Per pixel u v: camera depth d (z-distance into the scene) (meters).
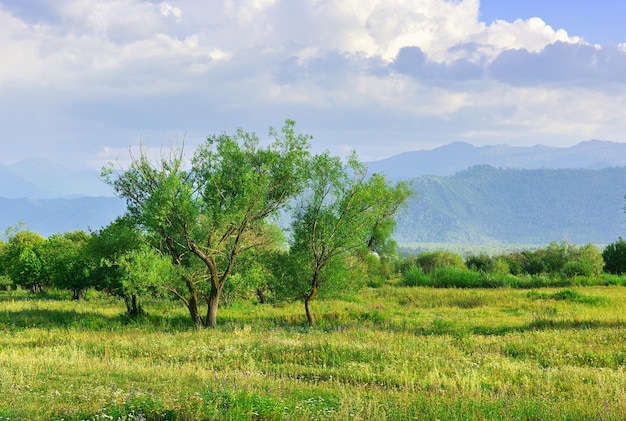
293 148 28.73
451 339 21.81
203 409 10.16
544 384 13.70
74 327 27.55
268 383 13.07
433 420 10.34
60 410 10.53
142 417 9.71
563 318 27.91
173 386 12.67
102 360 17.02
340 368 15.57
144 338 22.36
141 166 28.95
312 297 30.14
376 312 32.31
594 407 11.09
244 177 27.47
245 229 29.27
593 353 18.11
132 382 13.18
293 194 29.34
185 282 29.22
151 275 27.14
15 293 56.72
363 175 30.00
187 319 31.42
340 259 30.30
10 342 22.36
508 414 10.52
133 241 31.14
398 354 17.72
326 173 29.72
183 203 26.83
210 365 16.47
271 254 31.14
